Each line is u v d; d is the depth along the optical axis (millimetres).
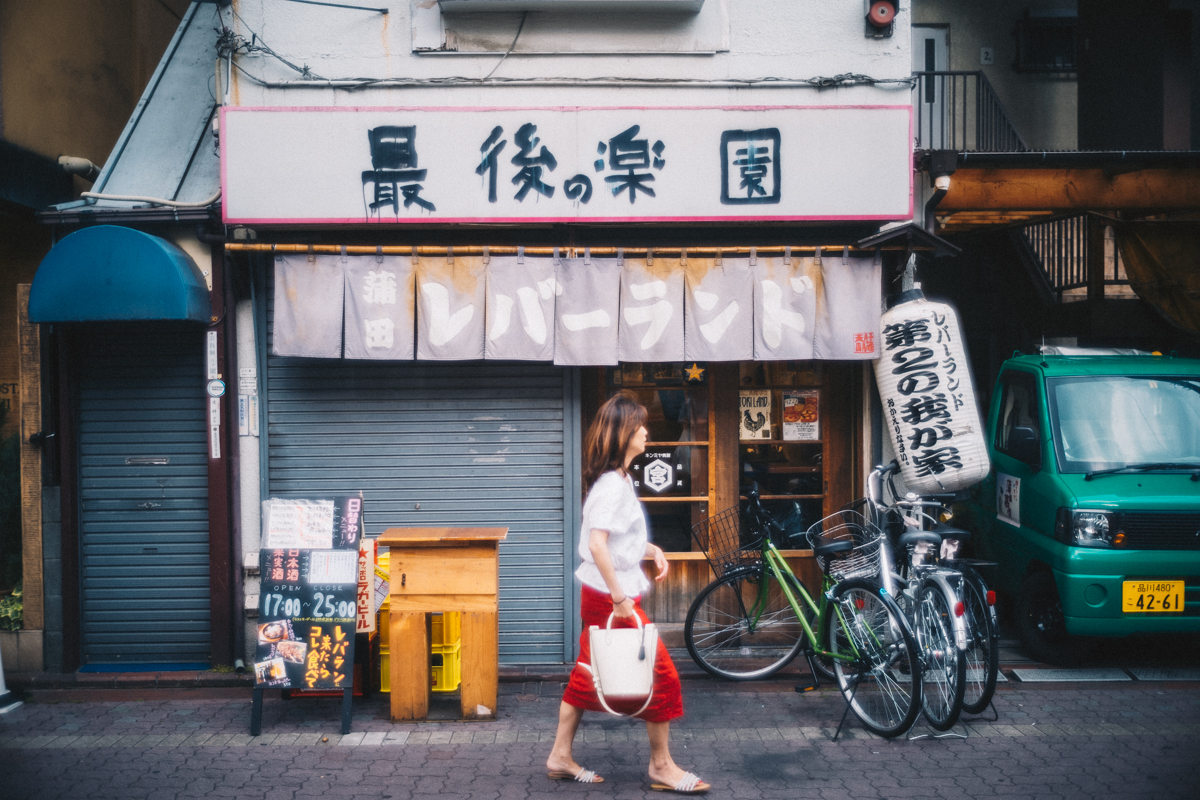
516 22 6004
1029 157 6848
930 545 5168
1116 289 9156
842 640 5246
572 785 4121
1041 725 4855
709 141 5805
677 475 6453
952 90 10016
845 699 5078
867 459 6309
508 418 6156
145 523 6047
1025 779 4160
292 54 5992
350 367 6117
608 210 5824
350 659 4832
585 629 4066
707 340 5809
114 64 9805
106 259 5395
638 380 6453
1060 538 5543
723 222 5930
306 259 5738
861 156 5832
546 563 6172
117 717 5156
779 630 6117
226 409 5941
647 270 5809
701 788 3961
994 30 11523
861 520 6367
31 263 8547
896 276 6027
